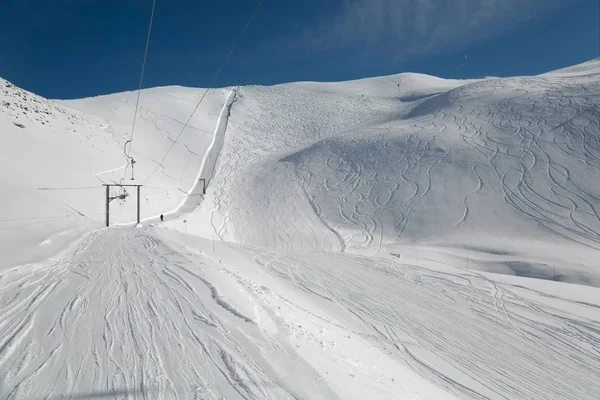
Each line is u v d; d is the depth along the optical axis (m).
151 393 3.38
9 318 5.44
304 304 10.03
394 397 4.46
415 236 29.86
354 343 7.02
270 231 34.00
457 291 13.00
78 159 36.12
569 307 11.59
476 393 6.91
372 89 99.81
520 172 33.47
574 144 34.94
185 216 35.25
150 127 62.88
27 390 3.37
